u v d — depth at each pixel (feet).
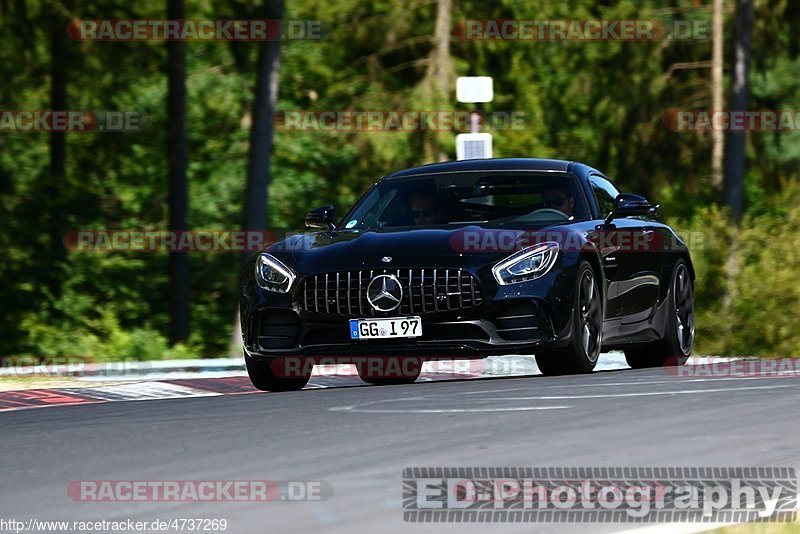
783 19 306.55
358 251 97.76
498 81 329.31
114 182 314.96
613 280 105.70
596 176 113.60
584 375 97.81
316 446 64.28
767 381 89.76
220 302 309.63
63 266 273.54
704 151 327.47
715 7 319.27
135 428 73.46
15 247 273.54
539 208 105.50
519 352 94.84
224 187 312.71
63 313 266.36
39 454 65.26
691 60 332.19
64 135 292.81
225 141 319.47
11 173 289.12
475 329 94.53
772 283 167.43
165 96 313.53
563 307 96.17
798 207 180.04
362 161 300.20
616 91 329.72
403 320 94.73
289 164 306.55
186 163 242.58
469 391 85.81
